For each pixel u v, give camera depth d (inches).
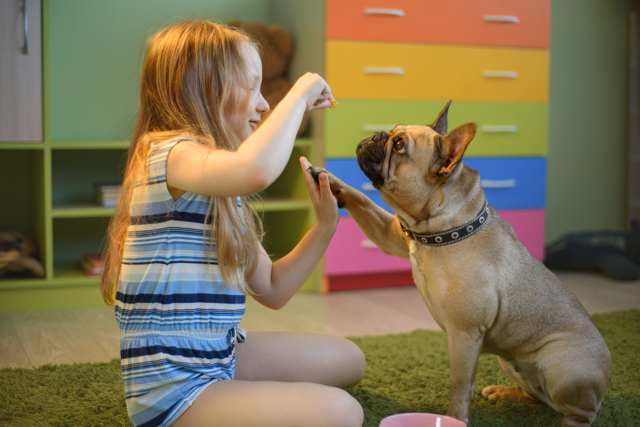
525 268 50.9
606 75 147.9
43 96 92.7
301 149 112.5
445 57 110.0
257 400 38.8
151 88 43.6
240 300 43.2
